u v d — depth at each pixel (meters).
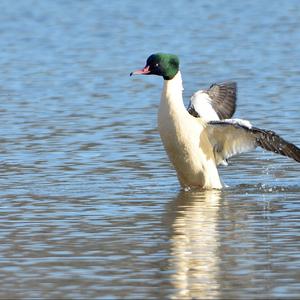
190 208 14.91
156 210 14.77
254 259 12.08
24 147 19.53
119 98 25.59
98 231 13.48
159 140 20.06
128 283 11.19
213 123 15.96
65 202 15.27
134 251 12.47
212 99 17.27
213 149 16.41
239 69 30.78
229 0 54.34
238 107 23.89
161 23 45.44
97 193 15.89
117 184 16.53
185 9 50.97
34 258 12.18
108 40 39.53
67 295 10.80
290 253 12.32
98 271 11.62
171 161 16.36
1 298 10.75
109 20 46.84
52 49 37.00
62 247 12.68
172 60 16.06
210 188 16.34
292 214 14.47
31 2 54.97
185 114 16.12
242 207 14.98
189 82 28.52
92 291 10.93
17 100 25.48
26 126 21.77
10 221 14.06
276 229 13.57
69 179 16.88
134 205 15.11
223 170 17.80
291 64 31.55
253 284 11.11
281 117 22.44
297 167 17.91
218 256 12.24
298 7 50.47
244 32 41.41
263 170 17.73
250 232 13.42
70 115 23.12
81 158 18.52
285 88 26.64
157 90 26.86
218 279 11.31
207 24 44.75
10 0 56.09
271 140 16.06
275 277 11.34
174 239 13.05
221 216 14.41
